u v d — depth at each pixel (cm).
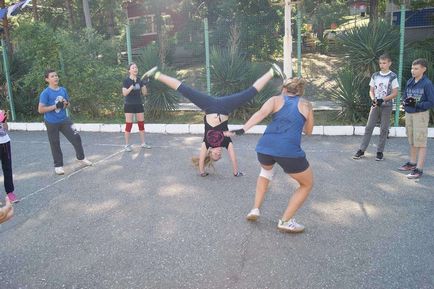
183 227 482
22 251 442
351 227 466
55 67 1140
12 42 1497
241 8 1805
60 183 660
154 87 1103
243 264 396
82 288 370
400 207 518
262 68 1077
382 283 358
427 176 625
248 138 923
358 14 2684
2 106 1265
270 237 448
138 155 812
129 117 831
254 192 585
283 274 377
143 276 383
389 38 972
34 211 550
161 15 2052
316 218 493
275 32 1825
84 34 1271
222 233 462
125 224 498
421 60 597
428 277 364
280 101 439
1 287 375
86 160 752
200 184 627
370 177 631
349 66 1014
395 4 1620
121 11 2466
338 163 708
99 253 430
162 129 1020
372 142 841
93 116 1198
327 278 368
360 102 980
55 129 695
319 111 1116
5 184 576
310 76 1560
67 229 491
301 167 432
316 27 2420
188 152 822
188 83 1234
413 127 615
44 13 2377
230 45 1269
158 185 631
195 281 372
